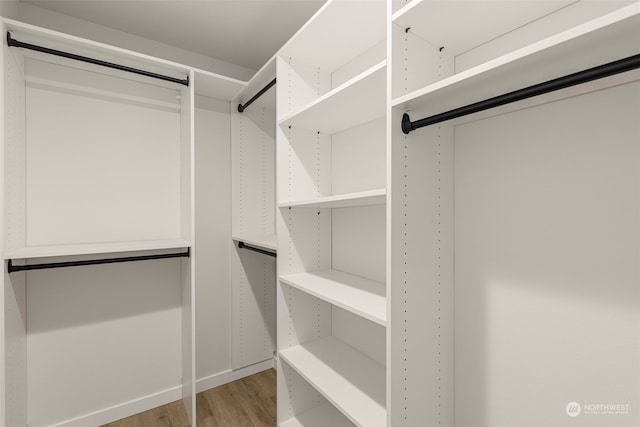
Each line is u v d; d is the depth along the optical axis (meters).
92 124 1.73
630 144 0.74
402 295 0.93
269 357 2.43
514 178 0.95
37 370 1.60
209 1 1.62
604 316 0.78
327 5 1.16
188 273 1.84
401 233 0.93
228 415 1.87
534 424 0.91
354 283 1.41
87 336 1.74
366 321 1.51
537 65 0.66
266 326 2.42
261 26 1.84
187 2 1.62
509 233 0.96
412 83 0.94
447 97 0.84
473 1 0.80
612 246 0.77
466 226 1.08
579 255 0.82
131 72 1.63
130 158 1.85
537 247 0.90
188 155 1.81
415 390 0.97
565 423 0.85
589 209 0.81
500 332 0.99
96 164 1.75
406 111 0.95
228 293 2.25
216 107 2.18
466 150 1.08
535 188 0.91
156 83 1.90
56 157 1.63
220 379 2.20
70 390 1.69
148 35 1.93
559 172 0.86
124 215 1.83
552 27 0.86
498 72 0.69
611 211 0.77
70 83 1.67
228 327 2.25
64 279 1.68
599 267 0.79
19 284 1.46
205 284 2.15
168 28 1.85
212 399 2.03
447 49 1.05
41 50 1.36
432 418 1.03
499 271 0.99
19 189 1.45
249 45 2.05
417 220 0.98
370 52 1.47
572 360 0.84
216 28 1.86
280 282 1.55
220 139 2.20
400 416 0.93
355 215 1.58
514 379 0.95
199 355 2.13
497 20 0.89
